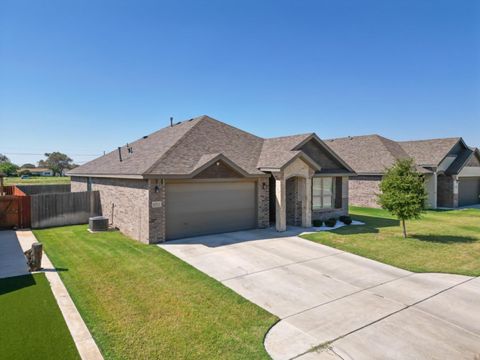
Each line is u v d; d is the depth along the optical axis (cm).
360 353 547
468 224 1909
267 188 1711
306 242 1376
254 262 1073
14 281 866
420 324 655
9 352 528
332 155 1955
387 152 2827
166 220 1382
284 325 646
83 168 2397
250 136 2039
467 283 901
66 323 632
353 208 2727
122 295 779
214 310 706
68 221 1830
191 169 1427
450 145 2828
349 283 893
